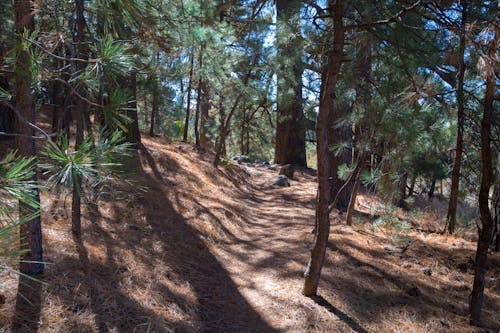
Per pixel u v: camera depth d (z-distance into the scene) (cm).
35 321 288
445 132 621
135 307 354
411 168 727
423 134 583
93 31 354
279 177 1366
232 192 1046
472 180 930
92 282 364
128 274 408
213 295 433
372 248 657
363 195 1138
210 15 578
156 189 711
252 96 1206
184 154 1172
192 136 2336
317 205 470
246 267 542
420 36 429
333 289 474
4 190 128
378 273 547
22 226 326
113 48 200
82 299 334
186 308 386
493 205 716
